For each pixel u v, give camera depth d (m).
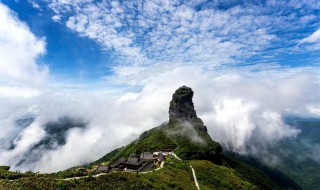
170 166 163.88
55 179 88.69
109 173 105.81
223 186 158.00
